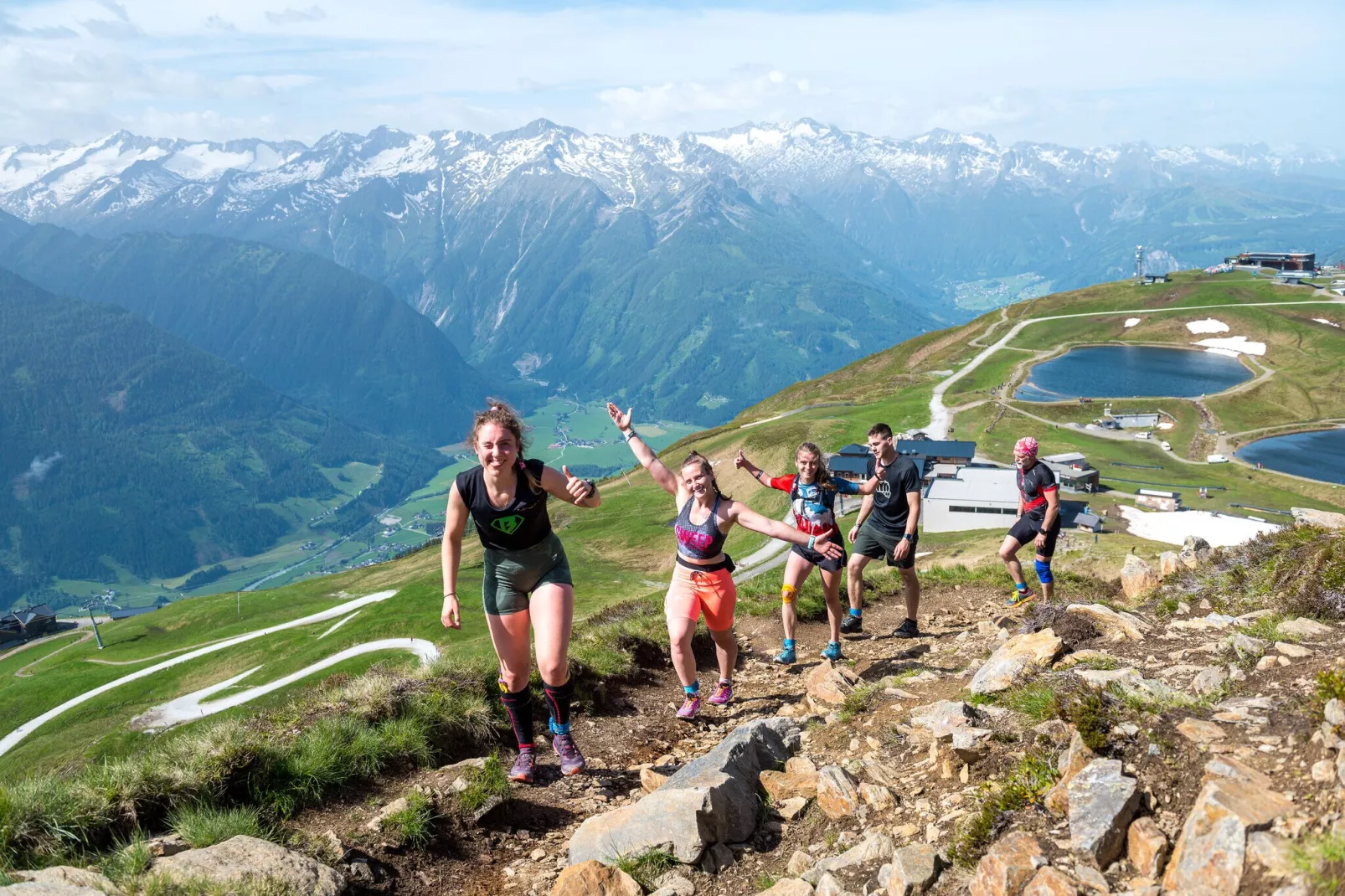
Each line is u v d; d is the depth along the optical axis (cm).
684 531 1002
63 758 6856
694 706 1038
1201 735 532
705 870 604
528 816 752
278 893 525
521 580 761
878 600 1809
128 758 682
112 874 532
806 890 536
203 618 12150
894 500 1354
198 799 646
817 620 1680
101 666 10025
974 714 700
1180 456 12706
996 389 16625
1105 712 589
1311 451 12862
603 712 1077
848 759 745
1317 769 446
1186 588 1127
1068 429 13900
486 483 711
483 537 743
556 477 726
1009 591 1759
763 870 599
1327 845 380
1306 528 1064
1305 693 552
